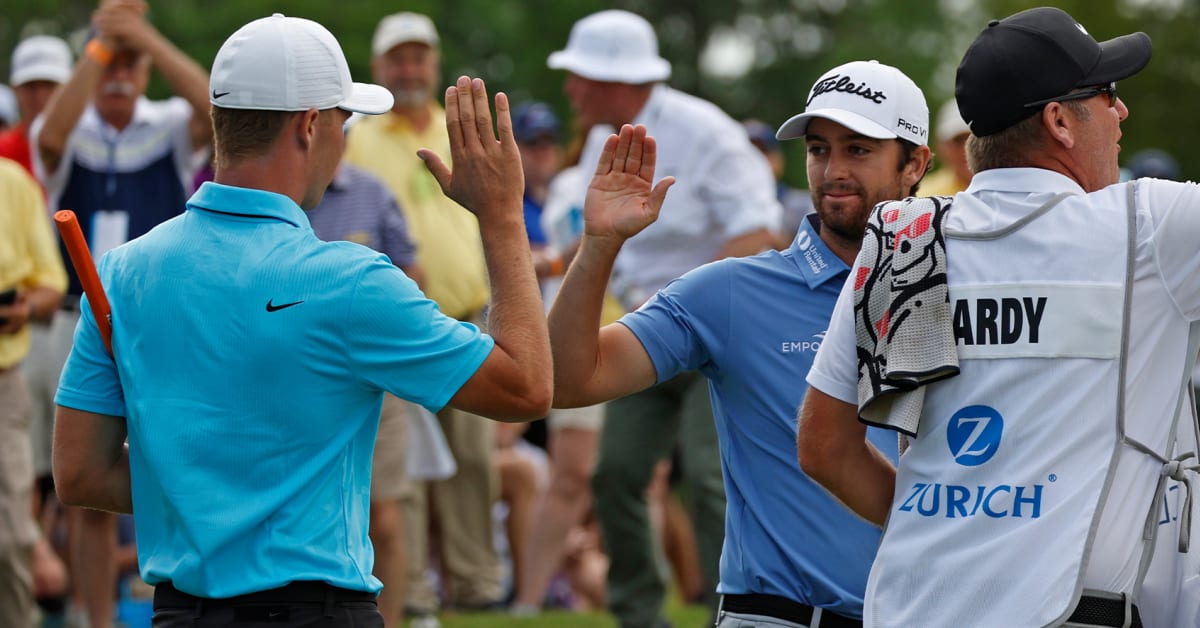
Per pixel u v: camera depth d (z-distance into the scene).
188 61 26.67
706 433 22.77
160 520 12.29
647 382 15.18
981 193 11.91
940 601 11.40
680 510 34.06
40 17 85.56
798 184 103.19
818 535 14.81
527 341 12.59
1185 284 11.31
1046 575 11.05
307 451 12.12
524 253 12.95
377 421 12.72
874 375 11.67
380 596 23.84
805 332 15.14
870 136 15.16
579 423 29.58
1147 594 11.39
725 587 15.42
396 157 27.70
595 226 14.00
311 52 12.55
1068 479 11.17
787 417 15.03
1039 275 11.40
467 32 90.12
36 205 24.80
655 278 25.12
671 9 119.44
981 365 11.45
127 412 12.47
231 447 12.02
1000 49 11.87
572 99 26.17
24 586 23.69
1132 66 12.00
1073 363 11.25
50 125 26.17
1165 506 11.43
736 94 117.62
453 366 12.20
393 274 12.33
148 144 26.80
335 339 12.09
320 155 12.72
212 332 12.12
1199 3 101.56
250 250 12.26
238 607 11.98
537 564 29.67
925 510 11.59
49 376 27.47
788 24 119.88
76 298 27.48
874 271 11.84
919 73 108.94
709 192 24.61
